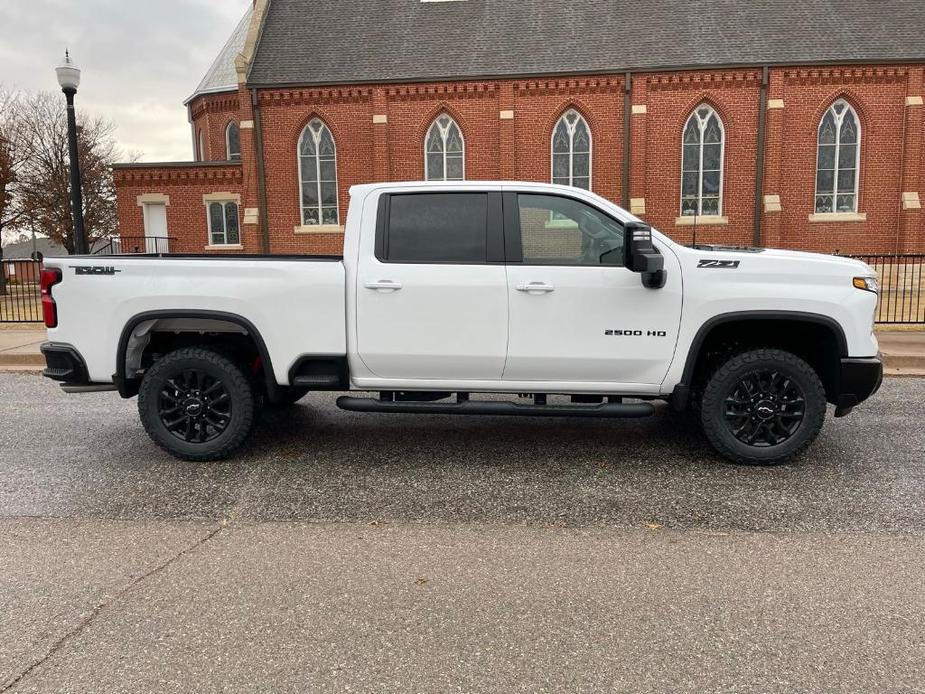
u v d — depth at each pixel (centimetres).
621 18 2214
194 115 2952
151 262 495
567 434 589
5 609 302
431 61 2191
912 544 363
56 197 3462
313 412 675
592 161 2139
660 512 412
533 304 476
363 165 2219
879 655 263
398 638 278
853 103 2041
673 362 479
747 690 243
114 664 261
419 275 480
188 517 409
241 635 281
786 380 482
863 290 471
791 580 324
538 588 319
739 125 2073
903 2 2136
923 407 674
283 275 489
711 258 472
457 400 516
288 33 2339
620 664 259
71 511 419
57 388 818
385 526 395
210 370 504
